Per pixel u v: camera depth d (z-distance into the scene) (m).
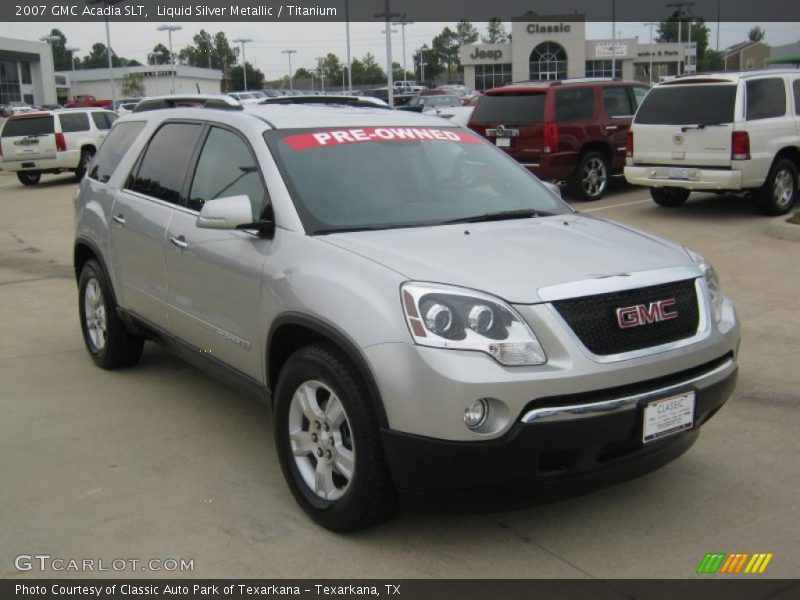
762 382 5.41
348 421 3.38
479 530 3.63
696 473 4.18
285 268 3.77
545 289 3.26
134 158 5.45
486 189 4.59
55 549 3.50
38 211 15.59
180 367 5.95
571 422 3.13
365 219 4.02
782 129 10.92
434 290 3.23
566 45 66.69
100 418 4.96
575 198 13.58
